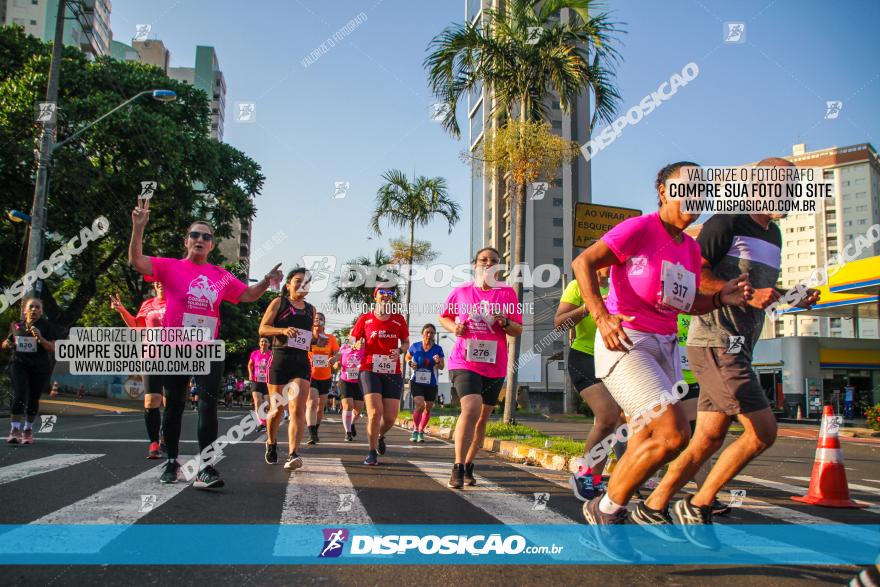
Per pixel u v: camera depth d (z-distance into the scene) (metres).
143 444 8.44
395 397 7.44
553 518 4.28
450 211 28.55
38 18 75.44
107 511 4.06
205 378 5.11
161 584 2.73
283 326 6.32
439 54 13.96
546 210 61.75
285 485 5.43
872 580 2.04
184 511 4.14
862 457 12.12
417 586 2.81
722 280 3.75
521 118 14.07
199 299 5.15
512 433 11.38
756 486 6.67
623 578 2.97
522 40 13.93
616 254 3.30
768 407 3.54
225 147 26.58
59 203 21.22
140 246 5.00
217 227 26.92
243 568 2.98
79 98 21.11
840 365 32.34
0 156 20.14
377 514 4.28
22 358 8.23
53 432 10.37
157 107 24.20
